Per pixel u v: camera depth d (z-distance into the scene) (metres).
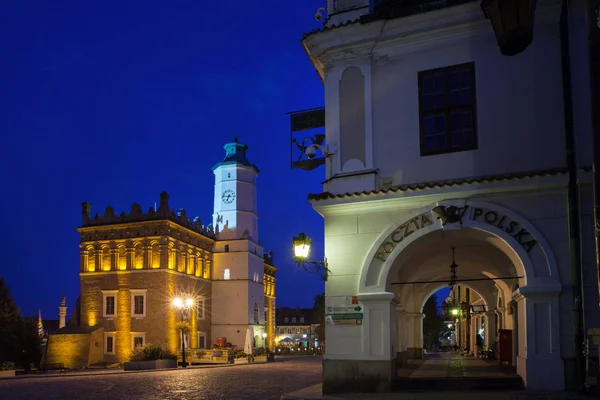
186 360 48.94
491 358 24.70
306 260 14.61
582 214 12.40
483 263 19.59
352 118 14.80
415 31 14.36
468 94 14.00
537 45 13.63
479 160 13.64
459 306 30.95
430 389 13.65
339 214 14.40
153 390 19.17
